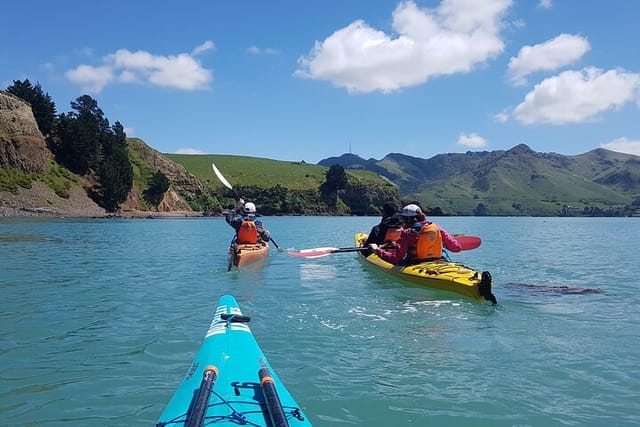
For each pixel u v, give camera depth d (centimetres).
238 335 440
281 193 9831
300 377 453
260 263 1273
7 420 369
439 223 6156
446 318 668
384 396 414
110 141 7906
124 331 601
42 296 818
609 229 4341
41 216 5297
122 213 6731
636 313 711
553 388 434
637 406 399
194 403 285
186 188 9138
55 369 471
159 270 1140
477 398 413
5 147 5891
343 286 916
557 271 1193
